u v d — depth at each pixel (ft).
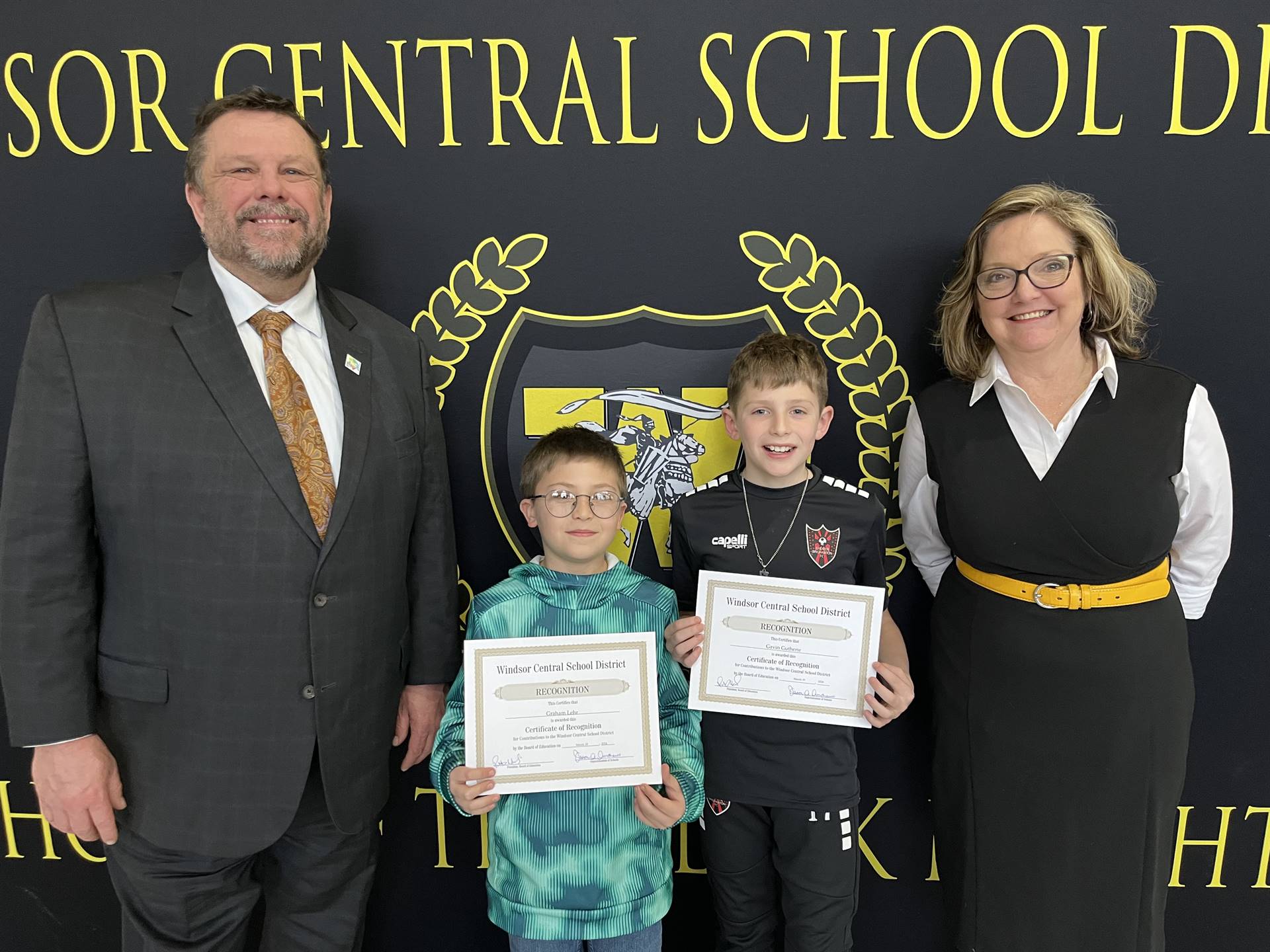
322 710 4.73
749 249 6.17
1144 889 5.37
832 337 6.25
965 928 5.70
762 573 5.56
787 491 5.61
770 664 5.43
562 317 6.29
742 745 5.56
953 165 6.03
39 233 6.20
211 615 4.57
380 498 4.94
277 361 4.76
